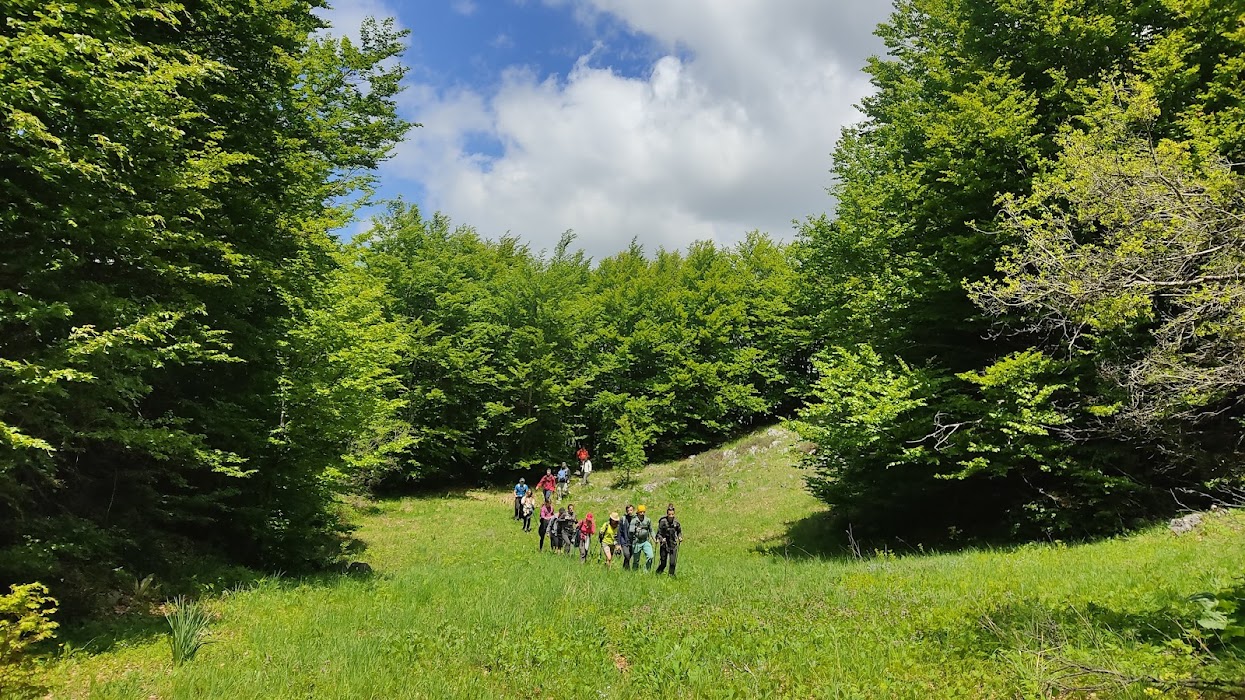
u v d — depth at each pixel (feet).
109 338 22.26
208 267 34.65
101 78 23.03
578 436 136.05
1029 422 43.39
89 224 24.43
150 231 25.63
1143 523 41.78
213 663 20.52
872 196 64.54
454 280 125.80
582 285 158.40
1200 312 17.30
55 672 19.53
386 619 27.58
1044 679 15.20
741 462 103.76
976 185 47.93
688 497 93.66
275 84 43.86
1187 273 17.52
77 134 24.32
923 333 55.36
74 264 24.13
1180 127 39.75
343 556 57.00
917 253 54.08
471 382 124.26
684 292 138.21
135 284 28.55
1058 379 45.29
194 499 36.86
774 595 30.76
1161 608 20.10
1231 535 31.99
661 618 27.30
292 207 43.75
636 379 141.08
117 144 23.72
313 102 55.36
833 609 26.40
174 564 34.94
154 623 25.68
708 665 19.92
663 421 130.00
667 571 46.78
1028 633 18.76
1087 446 45.75
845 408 52.60
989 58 53.52
